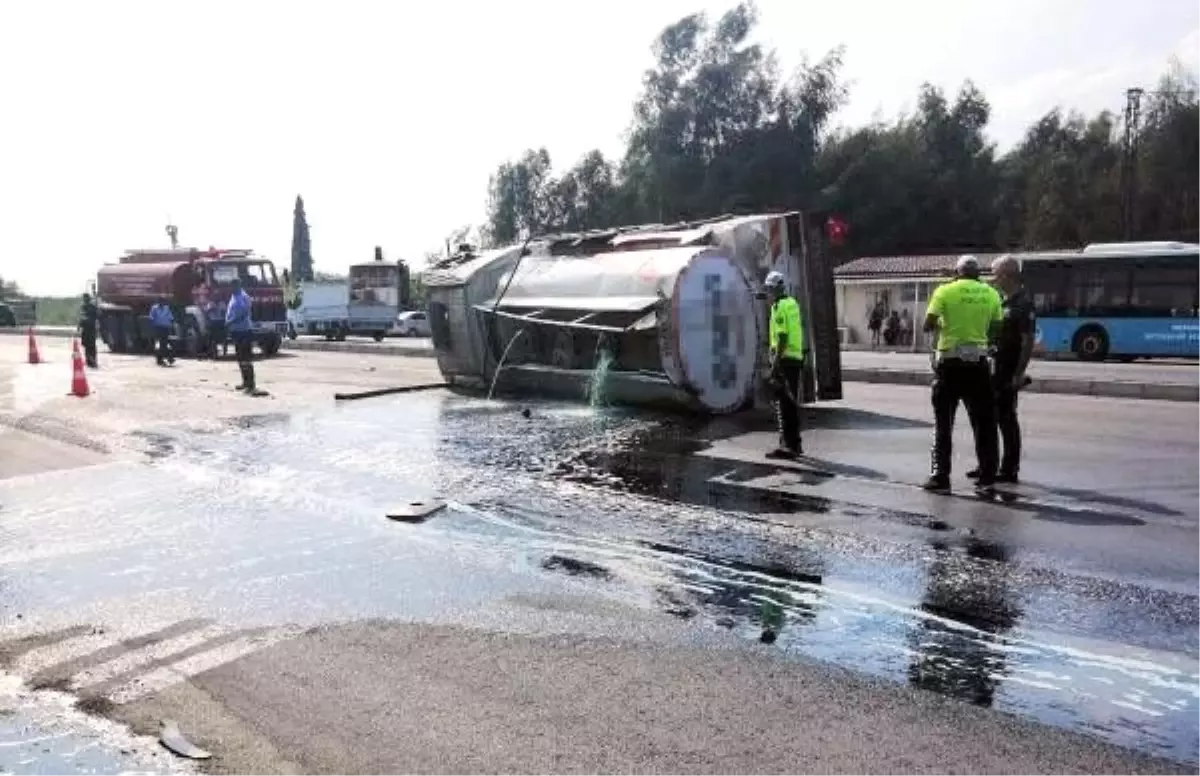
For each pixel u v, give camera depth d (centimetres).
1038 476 890
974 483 862
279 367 2405
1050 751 370
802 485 862
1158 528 695
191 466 1002
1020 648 473
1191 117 4303
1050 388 1755
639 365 1334
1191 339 2661
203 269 2834
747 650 476
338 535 712
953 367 812
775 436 1145
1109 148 4953
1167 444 1075
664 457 1012
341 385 1870
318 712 414
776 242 1355
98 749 386
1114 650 469
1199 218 4325
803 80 4831
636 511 773
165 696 435
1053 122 5562
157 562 647
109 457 1063
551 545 676
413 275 4362
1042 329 2906
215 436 1209
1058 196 4641
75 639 507
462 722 401
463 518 760
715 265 1275
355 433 1213
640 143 5138
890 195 4803
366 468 978
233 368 2402
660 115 4972
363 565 634
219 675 457
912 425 1236
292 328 3784
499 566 627
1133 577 580
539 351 1522
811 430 1198
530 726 396
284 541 697
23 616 545
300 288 4172
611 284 1351
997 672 445
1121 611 523
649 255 1346
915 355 3189
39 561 653
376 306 4247
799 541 671
